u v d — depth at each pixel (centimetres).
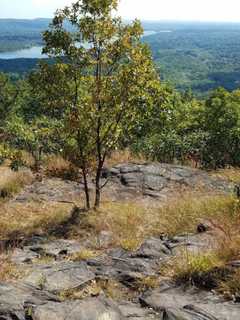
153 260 862
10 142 2302
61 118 1378
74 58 1321
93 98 1312
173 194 1616
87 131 1340
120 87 1307
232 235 872
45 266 826
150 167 1897
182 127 3356
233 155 2464
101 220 1222
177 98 4597
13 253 984
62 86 1327
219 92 4156
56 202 1537
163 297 654
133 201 1536
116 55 1345
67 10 1318
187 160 2325
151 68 1327
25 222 1330
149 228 1166
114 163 2023
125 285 735
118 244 1045
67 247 1022
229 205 1219
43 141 2167
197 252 860
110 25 1304
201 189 1666
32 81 1347
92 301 615
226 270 718
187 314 578
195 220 1151
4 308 581
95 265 840
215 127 3356
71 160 1389
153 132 2478
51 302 621
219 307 605
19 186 1709
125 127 1404
